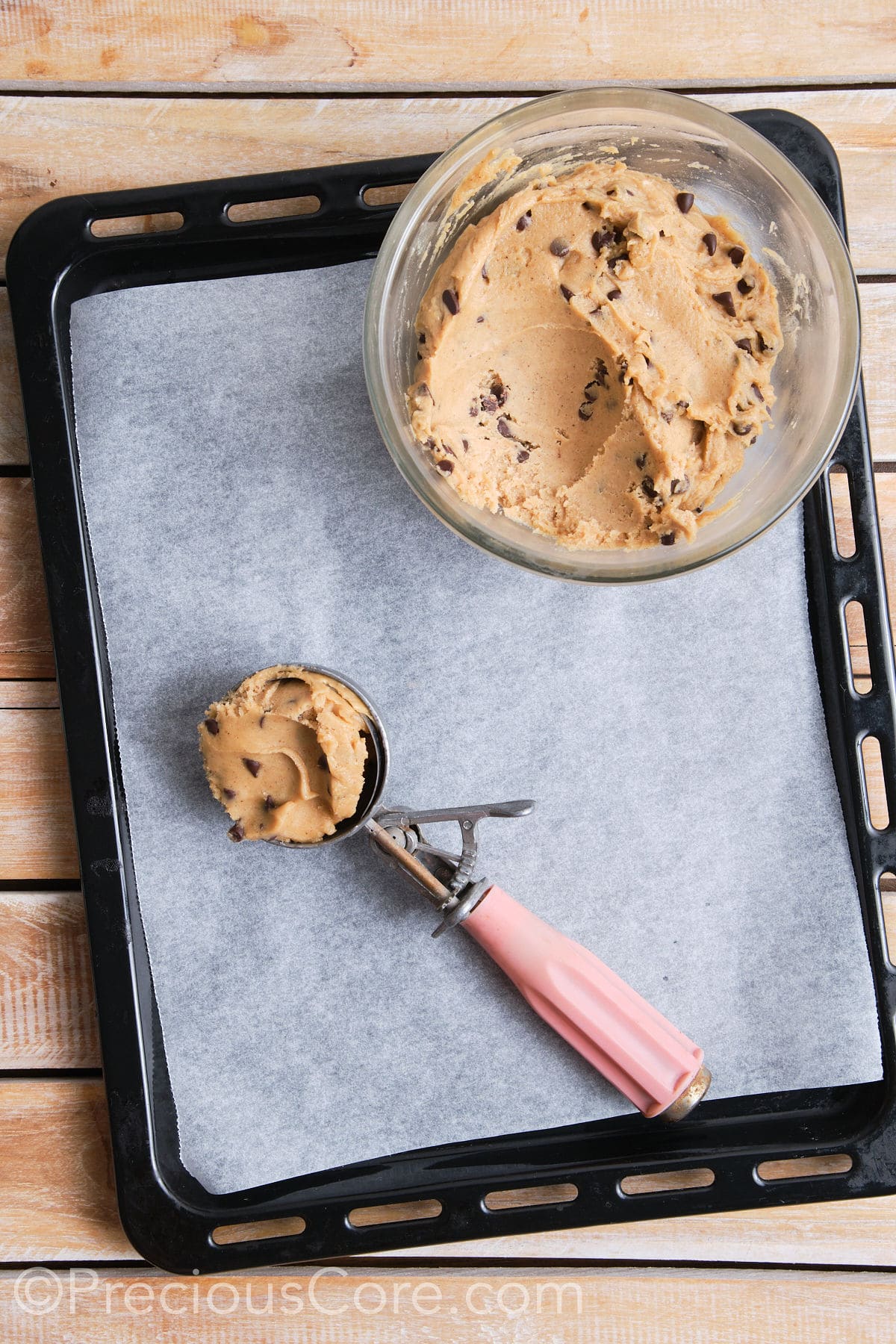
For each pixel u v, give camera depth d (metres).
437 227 0.79
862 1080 0.83
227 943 0.84
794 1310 0.86
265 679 0.81
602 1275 0.87
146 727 0.84
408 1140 0.84
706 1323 0.86
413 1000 0.84
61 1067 0.86
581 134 0.80
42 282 0.83
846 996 0.84
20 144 0.85
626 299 0.79
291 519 0.84
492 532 0.79
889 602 0.86
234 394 0.83
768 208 0.80
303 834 0.81
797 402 0.80
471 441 0.80
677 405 0.79
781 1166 0.85
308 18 0.85
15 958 0.86
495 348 0.80
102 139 0.85
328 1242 0.83
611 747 0.84
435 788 0.84
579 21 0.85
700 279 0.79
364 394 0.84
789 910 0.84
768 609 0.84
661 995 0.84
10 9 0.85
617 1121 0.84
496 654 0.84
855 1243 0.86
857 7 0.85
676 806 0.84
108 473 0.83
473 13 0.85
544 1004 0.82
